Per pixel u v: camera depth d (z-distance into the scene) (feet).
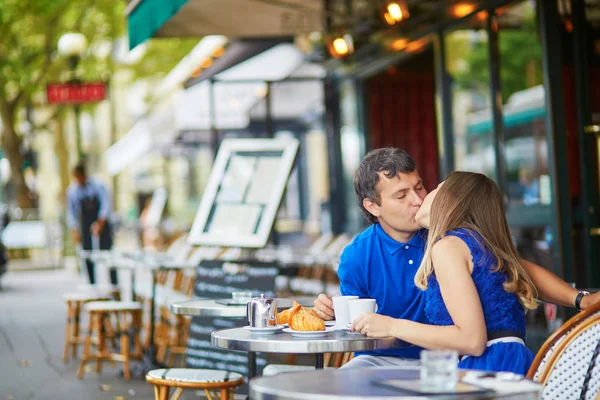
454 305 11.90
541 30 24.90
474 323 11.76
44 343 36.96
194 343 24.50
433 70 41.68
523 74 26.14
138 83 103.91
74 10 80.43
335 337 12.66
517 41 26.37
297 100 46.14
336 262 32.60
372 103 42.14
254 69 46.21
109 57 82.94
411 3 31.55
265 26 35.73
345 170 45.03
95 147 133.69
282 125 49.85
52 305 52.03
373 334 12.41
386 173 14.42
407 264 14.75
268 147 27.12
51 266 82.79
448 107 31.68
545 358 11.38
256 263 23.93
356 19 35.29
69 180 89.56
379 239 14.90
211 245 26.11
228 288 24.08
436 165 42.24
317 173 51.08
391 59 38.04
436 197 12.82
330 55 42.96
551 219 24.72
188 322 28.99
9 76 77.82
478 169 29.66
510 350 12.09
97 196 46.98
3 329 41.75
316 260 34.09
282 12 35.06
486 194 12.71
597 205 24.40
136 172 117.08
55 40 78.95
